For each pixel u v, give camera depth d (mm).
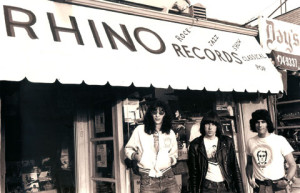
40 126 4957
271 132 3494
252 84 4625
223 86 4281
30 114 4926
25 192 4668
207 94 5344
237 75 4543
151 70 3748
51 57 3146
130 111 4262
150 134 3551
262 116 3438
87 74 3271
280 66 5438
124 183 3980
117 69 3500
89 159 4648
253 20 5512
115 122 4086
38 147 4918
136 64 3688
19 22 3195
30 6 3432
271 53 5496
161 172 3480
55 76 3074
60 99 4957
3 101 4551
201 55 4445
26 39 3109
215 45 4816
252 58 5059
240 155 5422
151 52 3947
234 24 5539
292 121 6281
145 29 4203
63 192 4816
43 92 5016
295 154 6035
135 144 3602
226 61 4641
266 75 4926
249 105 5641
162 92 4832
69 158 4965
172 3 5051
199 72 4168
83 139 4680
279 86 4992
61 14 3598
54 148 4988
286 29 5777
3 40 2971
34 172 4809
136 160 3645
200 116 5211
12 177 4660
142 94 4520
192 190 3406
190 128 5062
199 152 3377
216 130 3441
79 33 3543
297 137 6172
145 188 3432
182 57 4203
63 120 5047
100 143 4434
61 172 4918
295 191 5242
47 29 3342
